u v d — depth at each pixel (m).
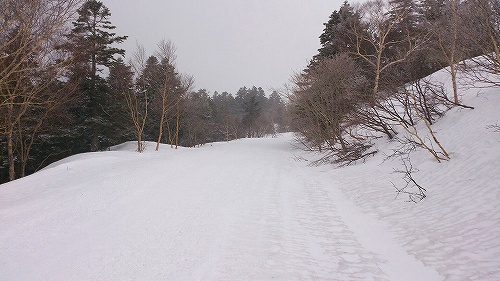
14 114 14.91
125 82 24.56
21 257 4.26
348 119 11.73
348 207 6.12
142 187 8.30
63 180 10.59
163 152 21.86
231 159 14.88
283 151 21.78
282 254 4.09
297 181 8.84
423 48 13.87
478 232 3.96
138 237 4.78
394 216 5.20
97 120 24.12
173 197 7.15
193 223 5.33
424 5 14.65
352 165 10.09
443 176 6.04
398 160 8.22
